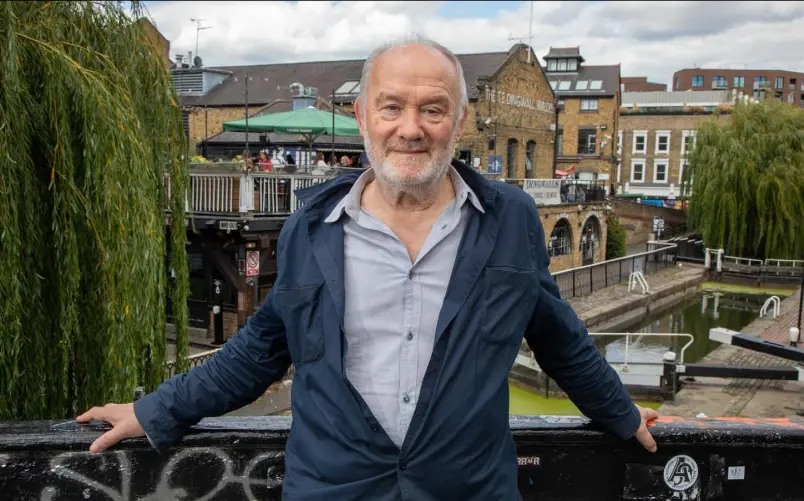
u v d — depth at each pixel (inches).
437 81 71.2
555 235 1231.5
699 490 97.5
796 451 98.4
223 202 642.2
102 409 85.4
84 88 237.9
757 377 532.4
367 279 72.4
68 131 235.1
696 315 1064.8
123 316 241.8
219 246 652.7
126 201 240.8
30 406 231.6
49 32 251.4
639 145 2623.0
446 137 71.8
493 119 1310.3
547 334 80.9
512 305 72.2
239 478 89.1
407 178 70.1
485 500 71.4
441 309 70.7
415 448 69.4
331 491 70.7
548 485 95.7
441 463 69.5
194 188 652.7
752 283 1294.3
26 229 227.6
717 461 97.0
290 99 1322.6
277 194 663.8
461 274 71.3
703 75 3627.0
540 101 1507.1
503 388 72.2
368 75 75.0
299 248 75.2
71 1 280.7
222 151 1051.9
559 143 2006.6
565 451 95.1
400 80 71.0
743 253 1407.5
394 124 70.9
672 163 2588.6
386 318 71.6
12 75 218.1
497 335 71.2
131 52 299.6
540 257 77.2
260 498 89.5
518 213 75.0
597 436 93.8
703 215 1391.5
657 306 1068.5
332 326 71.8
